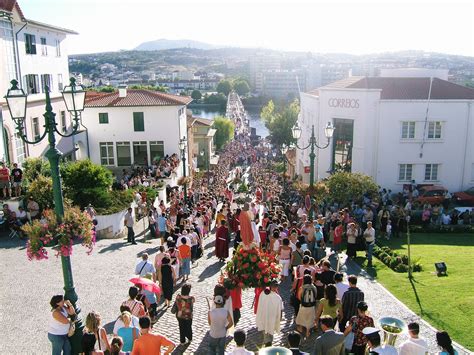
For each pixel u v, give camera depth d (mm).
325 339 8531
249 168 68250
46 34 38750
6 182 23109
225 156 76188
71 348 9766
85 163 25422
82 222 10273
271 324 10984
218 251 18062
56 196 10180
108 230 23688
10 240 20719
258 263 11930
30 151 33406
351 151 39031
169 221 22578
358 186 25922
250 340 11680
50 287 15070
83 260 18109
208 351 10992
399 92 38844
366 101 37250
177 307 11250
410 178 38625
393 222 25219
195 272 17125
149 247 20656
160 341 8516
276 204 27281
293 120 90438
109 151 45219
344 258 18766
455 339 11672
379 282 16453
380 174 38344
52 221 10227
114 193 26062
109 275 16281
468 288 15141
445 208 34094
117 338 8477
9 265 17266
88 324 8867
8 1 30484
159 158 43656
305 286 11344
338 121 39500
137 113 44562
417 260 18609
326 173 40750
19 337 11727
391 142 37906
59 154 10078
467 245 22703
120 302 13875
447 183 38562
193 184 42281
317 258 18062
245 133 128250
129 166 45406
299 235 16812
